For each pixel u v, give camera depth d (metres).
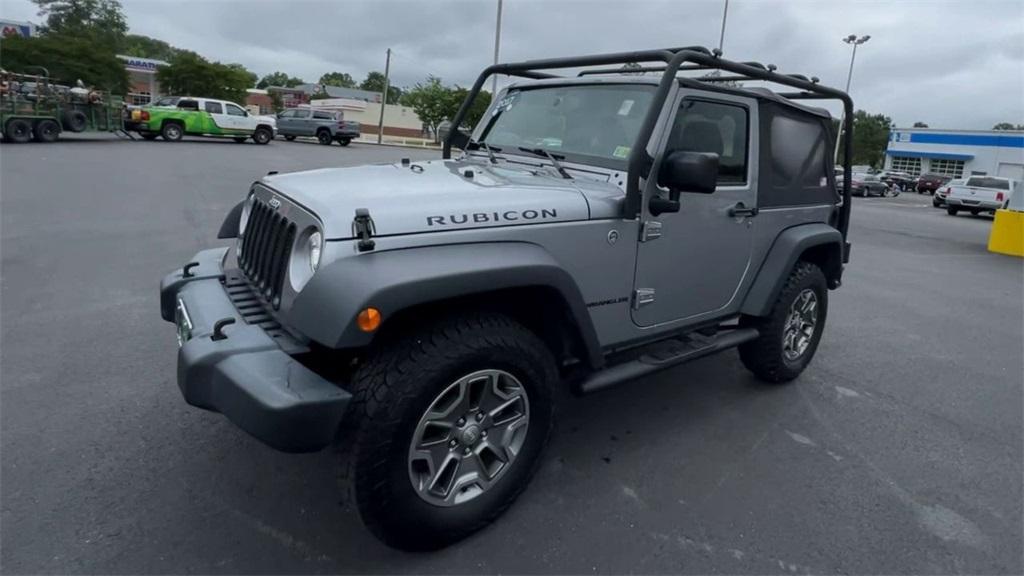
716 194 3.59
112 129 24.98
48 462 3.16
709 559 2.70
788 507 3.10
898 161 59.28
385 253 2.37
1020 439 3.96
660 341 3.69
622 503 3.06
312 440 2.21
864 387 4.71
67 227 8.63
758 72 3.73
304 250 2.52
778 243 4.13
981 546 2.87
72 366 4.29
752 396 4.41
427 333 2.49
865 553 2.79
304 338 2.48
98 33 60.56
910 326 6.54
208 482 3.06
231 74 52.12
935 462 3.62
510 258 2.58
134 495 2.94
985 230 18.72
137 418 3.63
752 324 4.25
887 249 12.66
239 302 2.91
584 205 2.95
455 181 2.94
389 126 69.00
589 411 4.06
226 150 23.66
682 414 4.07
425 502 2.53
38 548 2.57
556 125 3.67
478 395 2.63
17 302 5.56
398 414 2.36
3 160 15.27
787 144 4.16
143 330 5.02
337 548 2.66
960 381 4.94
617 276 3.14
